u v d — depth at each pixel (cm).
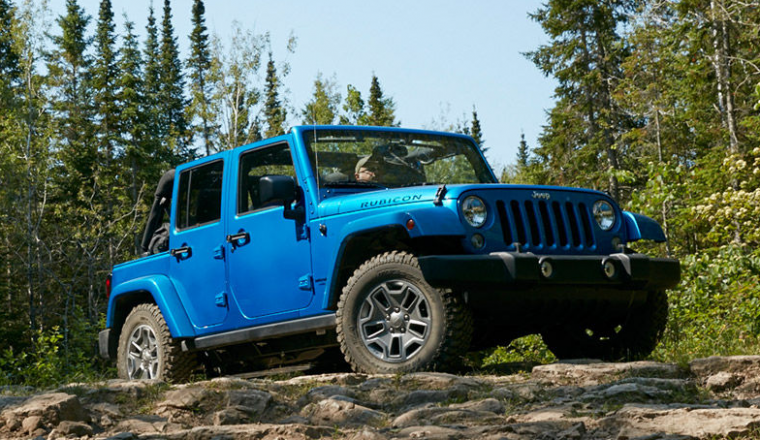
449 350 526
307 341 634
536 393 457
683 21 2292
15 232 3644
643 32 2669
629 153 3444
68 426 421
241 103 3731
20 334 3484
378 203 564
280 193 575
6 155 3559
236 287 654
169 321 695
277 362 692
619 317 624
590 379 497
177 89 6638
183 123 6412
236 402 461
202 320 682
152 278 721
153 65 6494
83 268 4075
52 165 4231
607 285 567
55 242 3916
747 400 421
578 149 3550
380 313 555
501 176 991
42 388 549
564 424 376
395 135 667
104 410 460
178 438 398
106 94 5328
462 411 407
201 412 460
